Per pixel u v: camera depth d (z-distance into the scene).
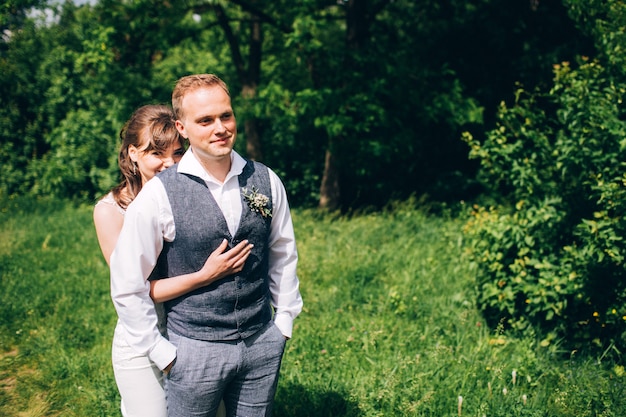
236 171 2.16
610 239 3.64
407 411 3.22
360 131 8.87
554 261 4.19
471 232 4.58
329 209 9.87
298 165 11.25
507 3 9.97
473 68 10.43
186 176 2.10
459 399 3.11
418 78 8.84
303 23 8.16
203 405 2.16
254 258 2.18
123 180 2.45
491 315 4.52
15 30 10.27
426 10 10.80
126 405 2.31
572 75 4.27
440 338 4.21
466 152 10.52
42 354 4.27
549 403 3.32
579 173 4.23
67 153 11.37
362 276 5.54
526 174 4.38
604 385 3.45
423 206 8.80
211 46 12.34
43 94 12.08
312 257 6.15
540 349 4.01
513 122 4.84
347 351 3.96
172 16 9.50
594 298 3.95
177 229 2.07
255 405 2.29
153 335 2.09
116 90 10.17
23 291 5.52
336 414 3.29
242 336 2.16
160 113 2.43
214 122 2.02
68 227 8.52
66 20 11.95
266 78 11.83
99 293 5.59
